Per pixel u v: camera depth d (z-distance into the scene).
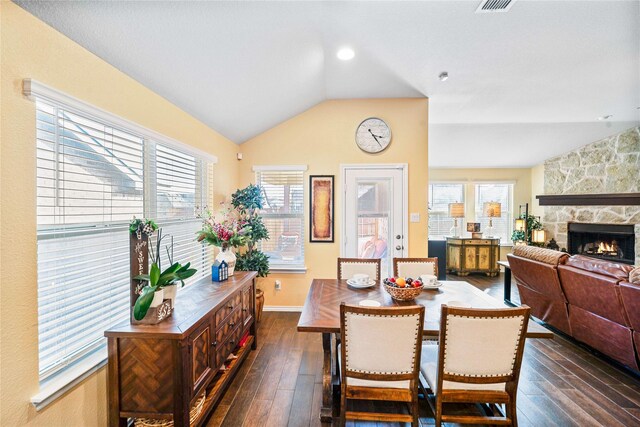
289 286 3.89
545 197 5.90
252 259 3.37
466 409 2.02
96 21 1.44
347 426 1.86
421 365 1.86
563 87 3.33
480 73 3.02
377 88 3.45
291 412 1.98
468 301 2.12
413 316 1.49
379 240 3.84
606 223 5.17
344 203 3.84
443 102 3.83
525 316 1.46
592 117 4.39
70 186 1.48
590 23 2.16
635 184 4.85
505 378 1.51
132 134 1.90
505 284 4.22
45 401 1.28
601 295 2.36
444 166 6.38
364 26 2.24
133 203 1.96
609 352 2.44
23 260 1.24
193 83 2.27
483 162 6.18
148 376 1.54
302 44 2.39
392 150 3.77
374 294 2.30
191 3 1.60
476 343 1.49
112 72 1.72
